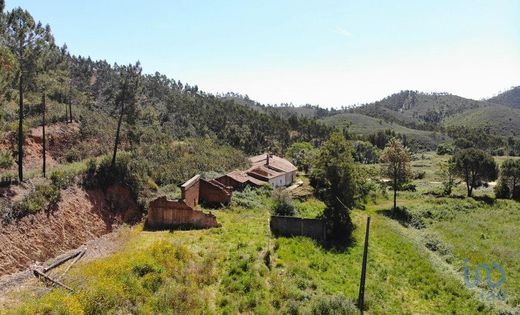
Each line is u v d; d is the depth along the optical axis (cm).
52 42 3669
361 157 11919
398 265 3161
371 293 2559
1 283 2220
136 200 4034
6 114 5006
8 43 3262
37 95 4447
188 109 10250
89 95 8081
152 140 6544
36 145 4906
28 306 1759
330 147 4019
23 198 3006
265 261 2733
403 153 5409
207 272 2459
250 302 2188
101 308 1828
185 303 2058
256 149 9869
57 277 2300
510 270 3219
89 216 3397
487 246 3878
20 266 2528
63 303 1777
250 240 3150
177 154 6109
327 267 2889
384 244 3666
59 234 2981
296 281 2523
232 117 11306
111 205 3741
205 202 4331
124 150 5656
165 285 2181
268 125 11988
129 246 2902
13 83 3356
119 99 4441
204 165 5938
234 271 2509
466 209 5612
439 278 2945
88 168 3897
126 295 1978
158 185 4778
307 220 3562
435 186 7606
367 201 5844
